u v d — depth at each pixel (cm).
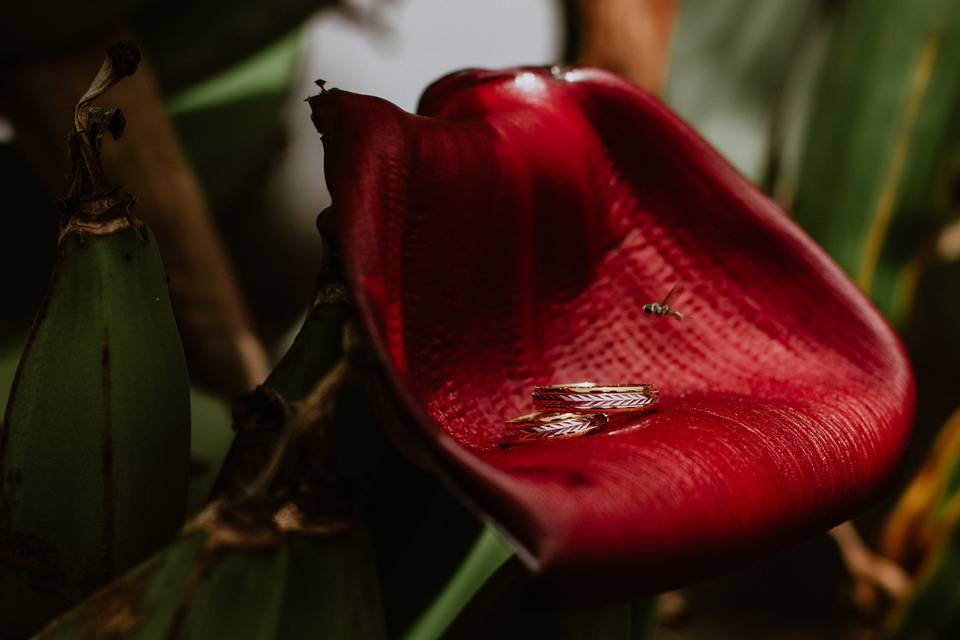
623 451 28
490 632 31
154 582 26
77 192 30
